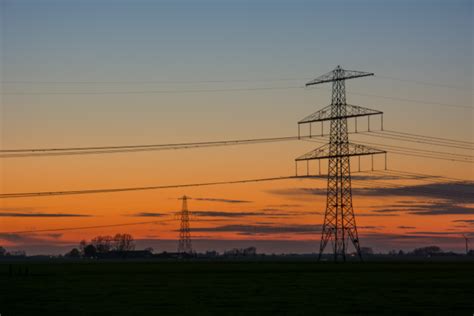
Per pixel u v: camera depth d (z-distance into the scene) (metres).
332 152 111.25
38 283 77.50
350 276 89.62
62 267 145.38
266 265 149.25
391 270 107.31
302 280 80.88
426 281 77.81
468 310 49.00
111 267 142.50
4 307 51.38
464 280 79.75
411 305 51.84
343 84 109.12
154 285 73.25
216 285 72.88
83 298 58.16
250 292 63.38
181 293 62.72
